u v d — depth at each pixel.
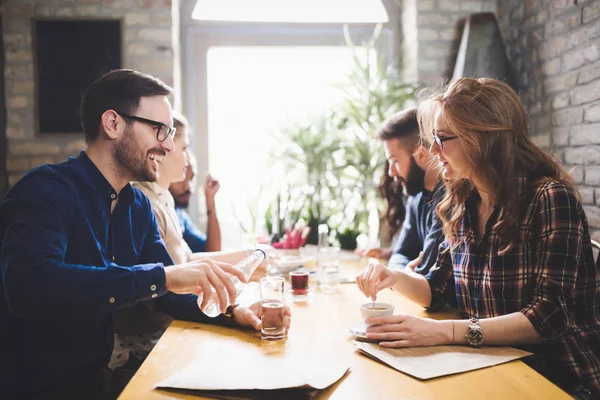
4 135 3.79
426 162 2.56
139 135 1.64
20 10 3.73
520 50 3.69
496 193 1.58
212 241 3.15
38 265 1.32
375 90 3.87
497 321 1.45
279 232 3.45
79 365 1.59
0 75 3.75
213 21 4.27
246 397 1.14
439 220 2.20
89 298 1.33
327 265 2.21
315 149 3.95
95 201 1.63
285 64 4.32
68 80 3.77
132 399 1.13
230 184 4.27
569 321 1.50
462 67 3.69
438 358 1.34
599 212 2.87
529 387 1.17
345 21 4.34
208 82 4.30
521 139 1.62
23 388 1.53
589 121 2.94
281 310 1.53
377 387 1.18
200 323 1.73
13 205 1.45
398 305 1.94
